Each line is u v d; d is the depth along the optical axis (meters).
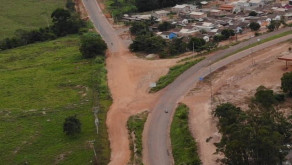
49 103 97.62
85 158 73.06
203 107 88.00
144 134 79.88
